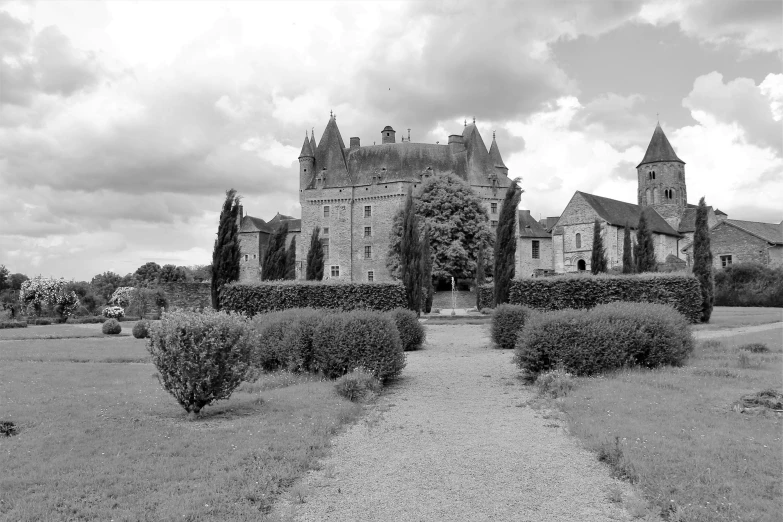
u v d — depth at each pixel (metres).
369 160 80.19
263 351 14.66
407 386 13.33
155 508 5.97
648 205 94.69
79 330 33.59
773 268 51.88
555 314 13.97
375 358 13.62
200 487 6.52
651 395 10.75
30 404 10.93
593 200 73.75
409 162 78.38
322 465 7.46
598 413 9.62
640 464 6.94
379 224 77.19
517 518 5.84
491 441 8.58
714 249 60.84
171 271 110.81
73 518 5.73
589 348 13.20
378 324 13.93
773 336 20.27
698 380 12.16
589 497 6.35
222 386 10.16
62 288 46.62
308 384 13.02
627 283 26.38
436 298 59.94
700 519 5.55
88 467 7.16
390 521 5.79
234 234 30.44
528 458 7.71
